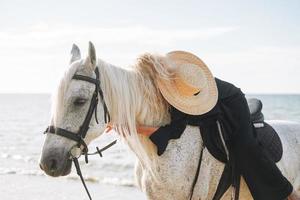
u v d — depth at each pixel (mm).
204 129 3305
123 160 14430
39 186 10156
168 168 3205
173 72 3322
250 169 3291
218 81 3488
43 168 2908
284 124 4281
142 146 3246
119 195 9281
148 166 3230
